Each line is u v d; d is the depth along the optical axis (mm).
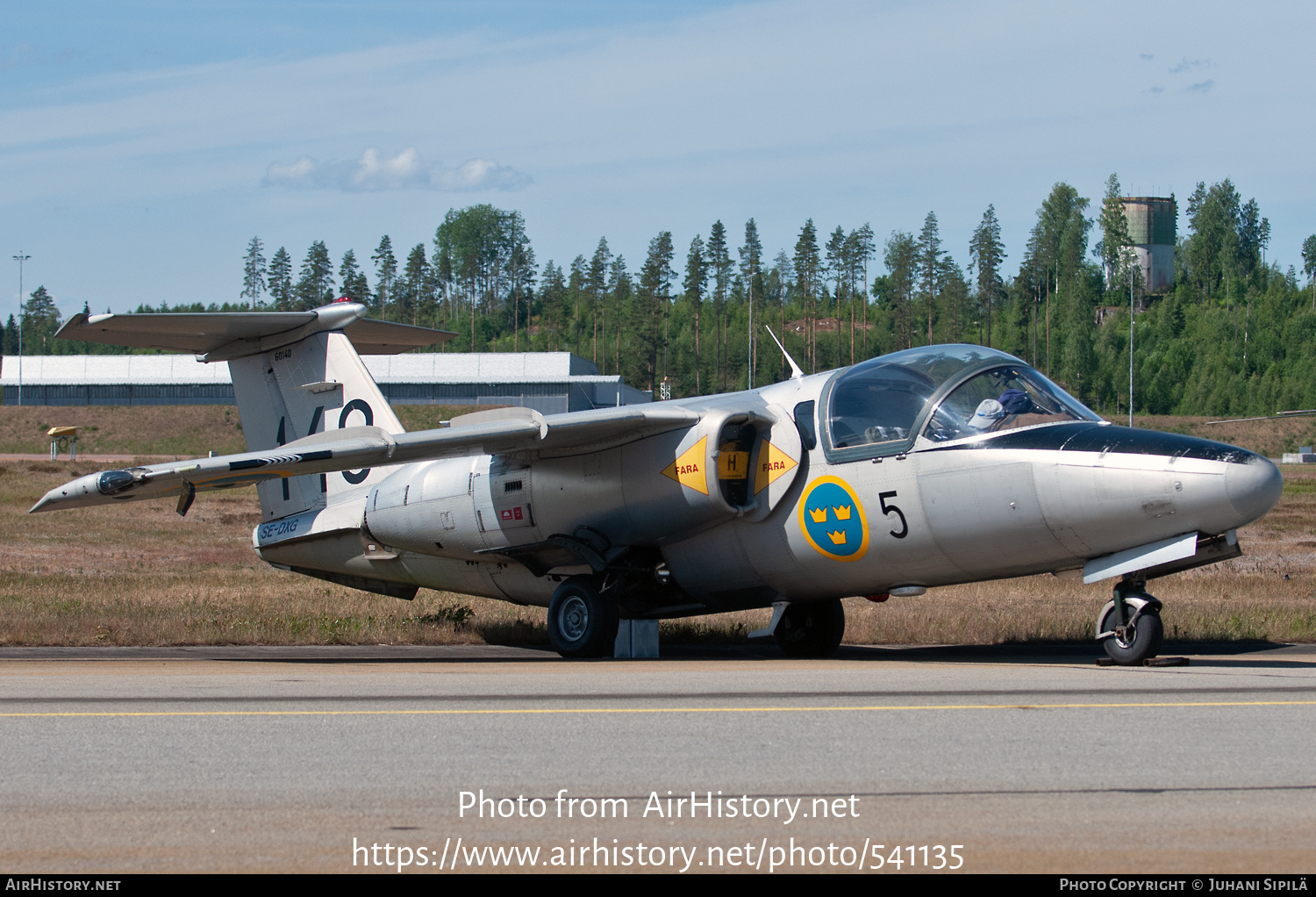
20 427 92750
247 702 7738
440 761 5848
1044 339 124125
